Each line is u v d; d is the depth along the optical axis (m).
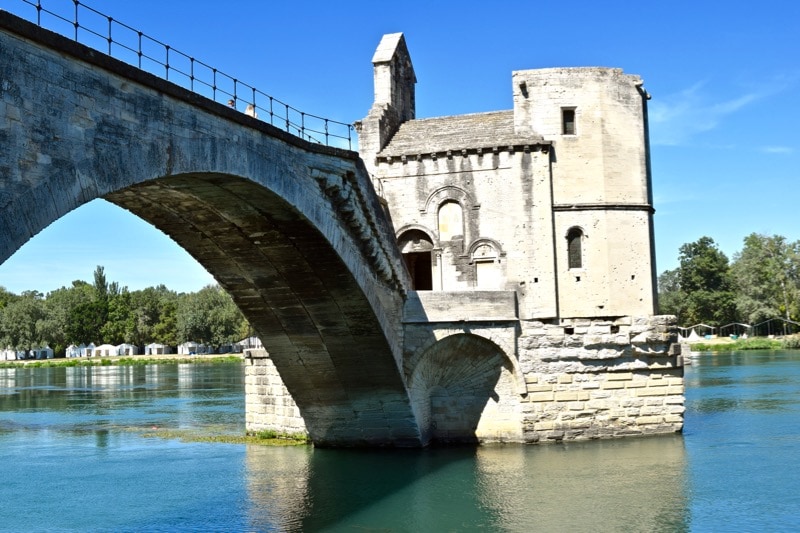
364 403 41.25
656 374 44.12
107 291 192.25
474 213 45.16
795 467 36.78
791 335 147.50
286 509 31.48
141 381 104.88
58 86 19.91
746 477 35.00
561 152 44.81
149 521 30.19
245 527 29.20
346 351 38.91
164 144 23.59
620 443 42.47
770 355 125.25
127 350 174.12
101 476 38.34
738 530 27.80
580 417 43.31
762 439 43.59
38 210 19.08
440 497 32.72
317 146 31.81
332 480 35.94
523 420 42.88
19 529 29.42
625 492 32.91
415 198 46.19
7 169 18.34
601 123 44.97
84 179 20.55
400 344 40.62
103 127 21.36
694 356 128.25
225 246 33.66
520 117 45.28
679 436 44.06
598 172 44.69
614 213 44.66
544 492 33.12
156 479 37.31
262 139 28.56
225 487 35.34
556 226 44.41
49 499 33.94
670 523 28.70
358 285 35.47
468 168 45.38
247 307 37.38
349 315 37.03
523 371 43.06
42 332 171.75
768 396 65.06
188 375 117.00
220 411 64.56
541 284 43.88
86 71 20.80
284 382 41.12
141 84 22.67
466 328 41.66
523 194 44.50
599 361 43.59
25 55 18.94
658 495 32.34
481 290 42.31
